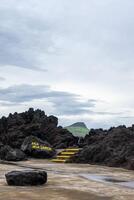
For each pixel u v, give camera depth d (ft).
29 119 163.53
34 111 167.53
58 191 45.21
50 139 153.17
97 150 106.52
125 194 44.68
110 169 85.46
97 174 71.05
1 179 57.26
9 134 151.64
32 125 154.92
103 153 103.60
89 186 51.11
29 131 152.25
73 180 57.93
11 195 41.09
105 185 53.11
